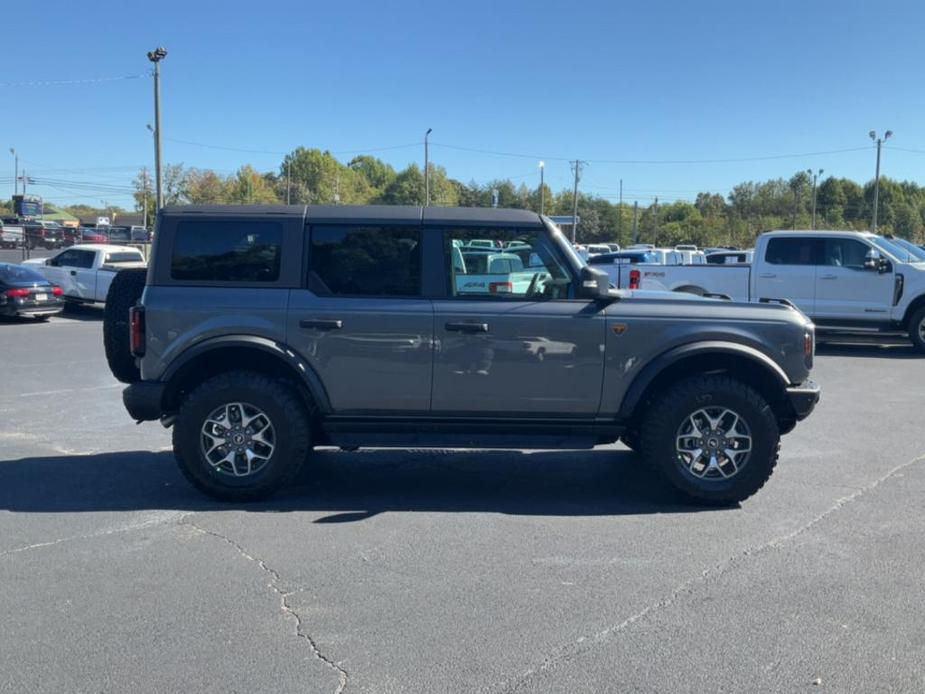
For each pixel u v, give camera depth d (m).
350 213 6.08
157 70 32.12
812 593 4.46
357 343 5.97
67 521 5.70
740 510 5.98
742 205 91.44
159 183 32.50
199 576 4.70
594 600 4.38
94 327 20.00
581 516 5.86
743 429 6.00
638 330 5.97
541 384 6.01
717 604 4.32
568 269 6.07
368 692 3.46
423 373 6.00
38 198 82.06
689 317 6.01
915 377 12.34
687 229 80.31
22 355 14.79
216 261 6.06
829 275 15.02
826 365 13.67
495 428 6.10
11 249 53.34
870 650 3.82
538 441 6.14
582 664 3.69
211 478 6.05
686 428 6.03
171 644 3.88
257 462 6.13
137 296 6.46
